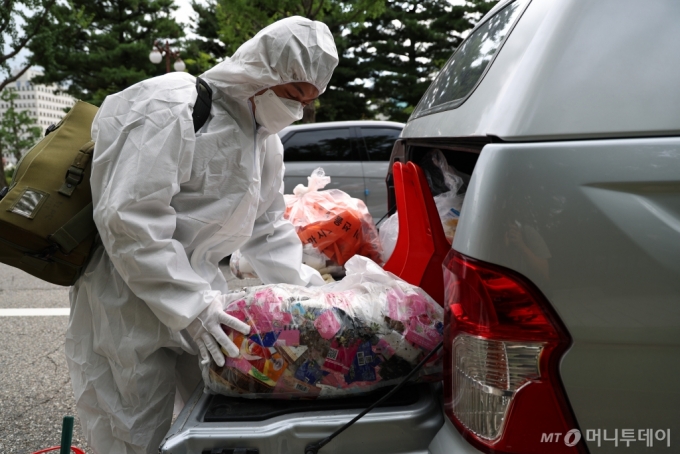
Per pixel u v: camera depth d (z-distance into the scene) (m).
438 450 1.11
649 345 0.94
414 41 23.80
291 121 1.51
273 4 12.09
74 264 1.42
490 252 0.97
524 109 0.99
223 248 1.63
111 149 1.35
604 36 1.02
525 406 0.96
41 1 17.34
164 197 1.32
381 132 5.78
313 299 1.29
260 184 1.65
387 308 1.28
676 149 0.95
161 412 1.53
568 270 0.94
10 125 40.72
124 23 26.16
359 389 1.26
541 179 0.95
